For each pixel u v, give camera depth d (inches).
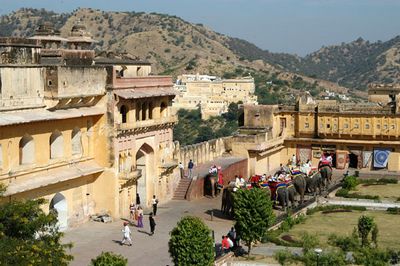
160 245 1557.6
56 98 1578.5
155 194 2007.9
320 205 2080.5
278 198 1947.6
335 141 2753.4
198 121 6988.2
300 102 2807.6
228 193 1877.5
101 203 1801.2
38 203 1185.4
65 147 1676.9
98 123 1780.3
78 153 1752.0
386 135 2679.6
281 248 1524.4
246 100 7347.4
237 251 1492.4
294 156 2787.9
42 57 1808.6
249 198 1471.5
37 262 1021.2
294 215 1872.5
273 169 2758.4
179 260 1252.5
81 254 1456.7
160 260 1428.4
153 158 1991.9
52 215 1184.2
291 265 1370.6
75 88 1644.9
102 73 1752.0
